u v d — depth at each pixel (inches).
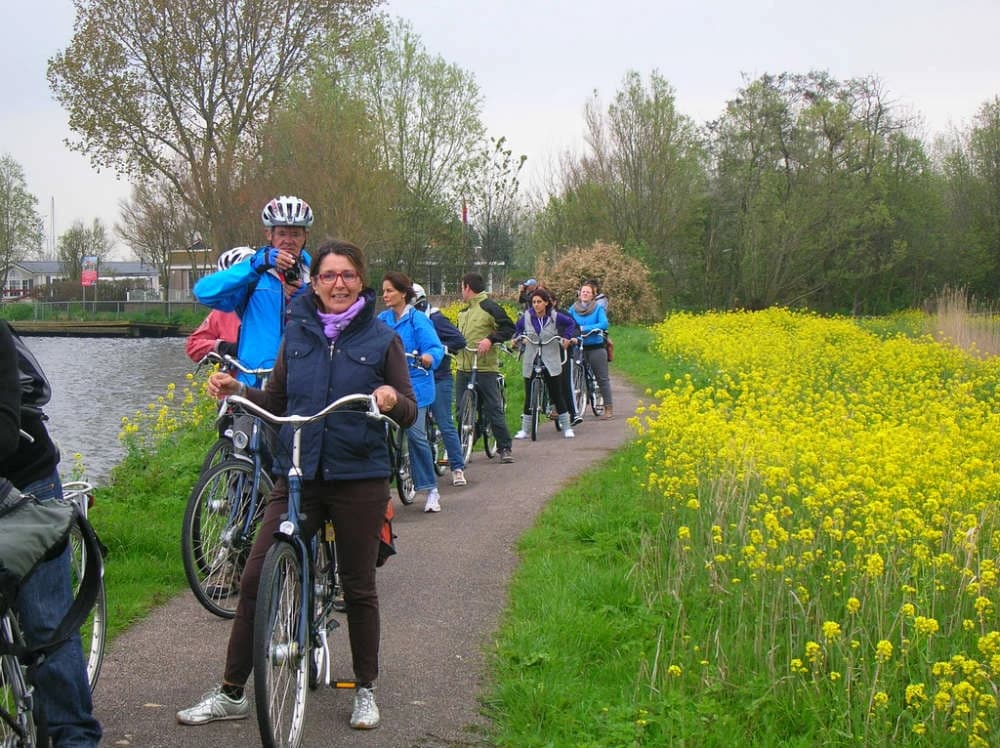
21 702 148.5
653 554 270.5
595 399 631.2
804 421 400.2
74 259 3639.3
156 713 185.0
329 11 1609.3
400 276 354.3
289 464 174.6
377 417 171.0
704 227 2153.1
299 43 1628.9
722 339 908.6
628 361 988.6
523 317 535.8
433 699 195.0
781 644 206.1
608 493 362.9
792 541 247.8
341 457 175.0
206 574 235.0
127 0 1593.3
